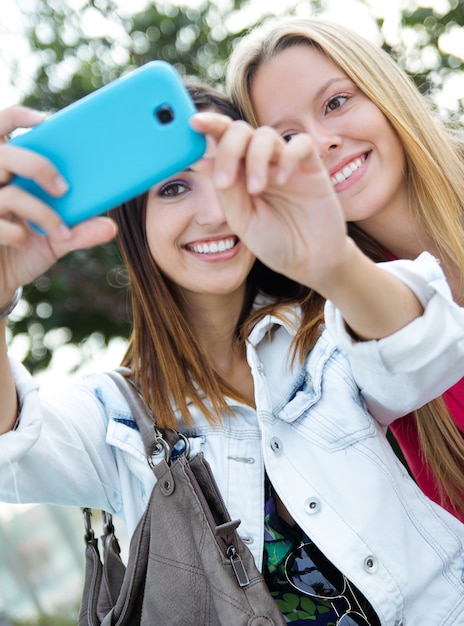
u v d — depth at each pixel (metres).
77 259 6.12
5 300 1.16
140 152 1.01
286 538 1.54
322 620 1.48
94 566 1.60
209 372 1.67
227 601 1.36
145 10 6.13
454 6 5.27
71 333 6.36
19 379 1.42
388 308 1.14
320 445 1.55
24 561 7.35
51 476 1.50
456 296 2.16
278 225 1.00
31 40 6.06
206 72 6.08
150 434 1.55
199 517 1.42
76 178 1.03
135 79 1.01
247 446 1.61
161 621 1.42
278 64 2.04
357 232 2.22
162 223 1.58
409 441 2.07
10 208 1.01
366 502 1.49
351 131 1.99
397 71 2.17
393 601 1.44
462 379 1.94
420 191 2.07
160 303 1.70
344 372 1.59
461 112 3.22
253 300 1.80
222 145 0.93
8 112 1.07
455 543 1.58
